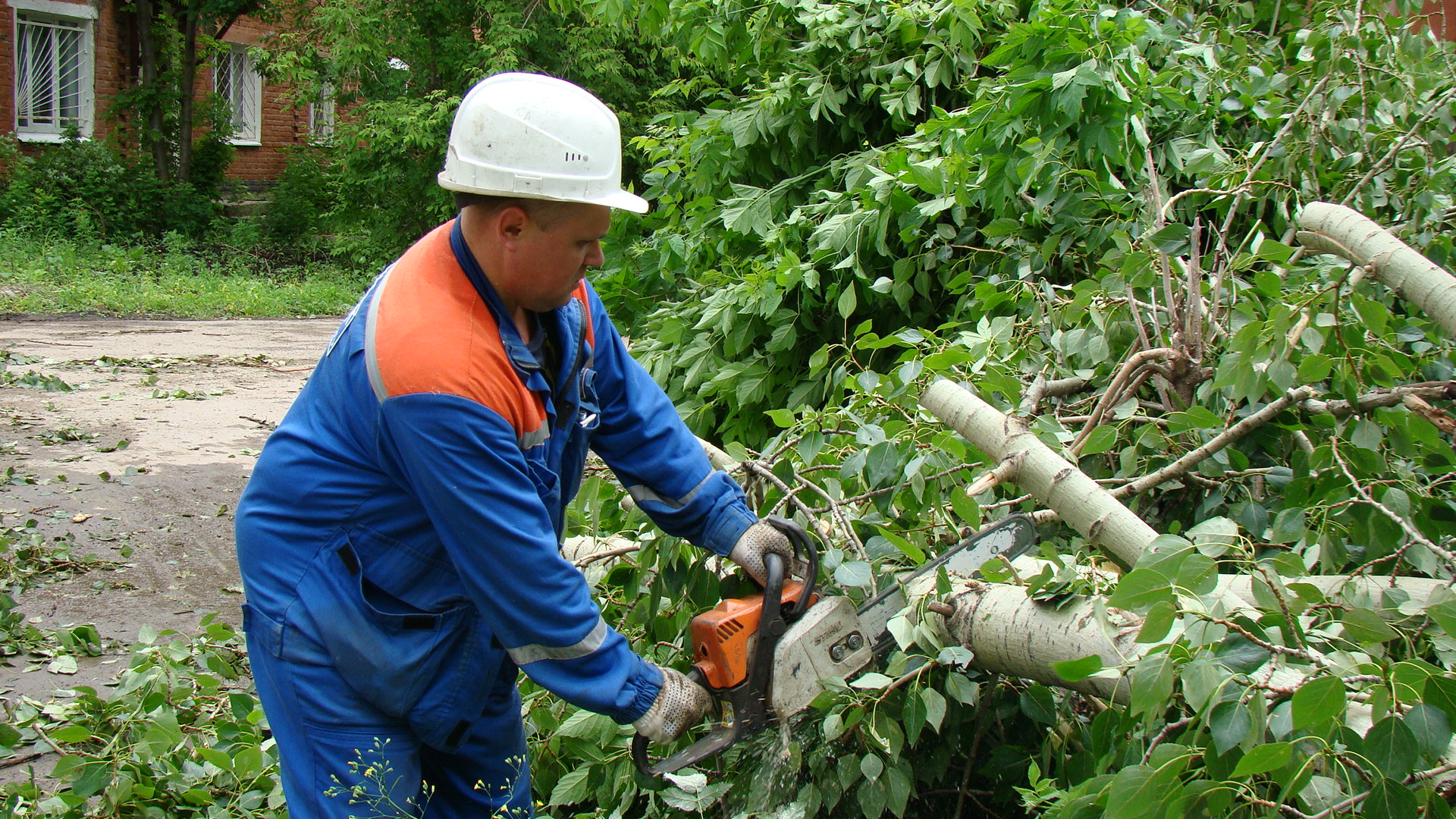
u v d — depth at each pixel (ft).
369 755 6.12
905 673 6.59
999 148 11.44
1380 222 12.19
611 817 7.47
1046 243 11.40
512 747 7.20
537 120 5.47
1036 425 7.93
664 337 13.42
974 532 7.89
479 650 6.29
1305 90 13.00
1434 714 4.83
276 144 75.77
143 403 24.66
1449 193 11.64
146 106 61.36
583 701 5.83
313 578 6.00
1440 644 5.80
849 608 6.48
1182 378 8.87
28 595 13.74
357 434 5.83
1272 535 7.43
